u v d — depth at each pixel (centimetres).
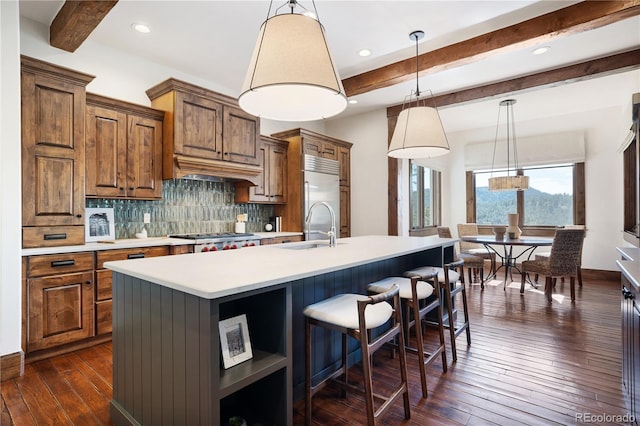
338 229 549
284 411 158
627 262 198
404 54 369
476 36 332
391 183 534
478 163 689
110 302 291
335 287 232
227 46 345
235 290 130
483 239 504
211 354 127
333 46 350
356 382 223
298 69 156
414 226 646
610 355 262
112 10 282
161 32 319
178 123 352
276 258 204
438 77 426
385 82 402
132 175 335
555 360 254
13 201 236
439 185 742
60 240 272
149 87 378
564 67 396
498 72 412
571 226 529
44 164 264
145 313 161
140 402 166
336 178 545
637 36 328
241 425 158
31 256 250
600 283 526
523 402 198
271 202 478
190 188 416
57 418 185
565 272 417
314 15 291
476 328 326
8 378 228
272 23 164
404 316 291
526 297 444
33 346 250
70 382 224
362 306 153
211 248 362
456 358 257
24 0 269
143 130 344
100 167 312
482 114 595
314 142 512
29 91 257
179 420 141
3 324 229
